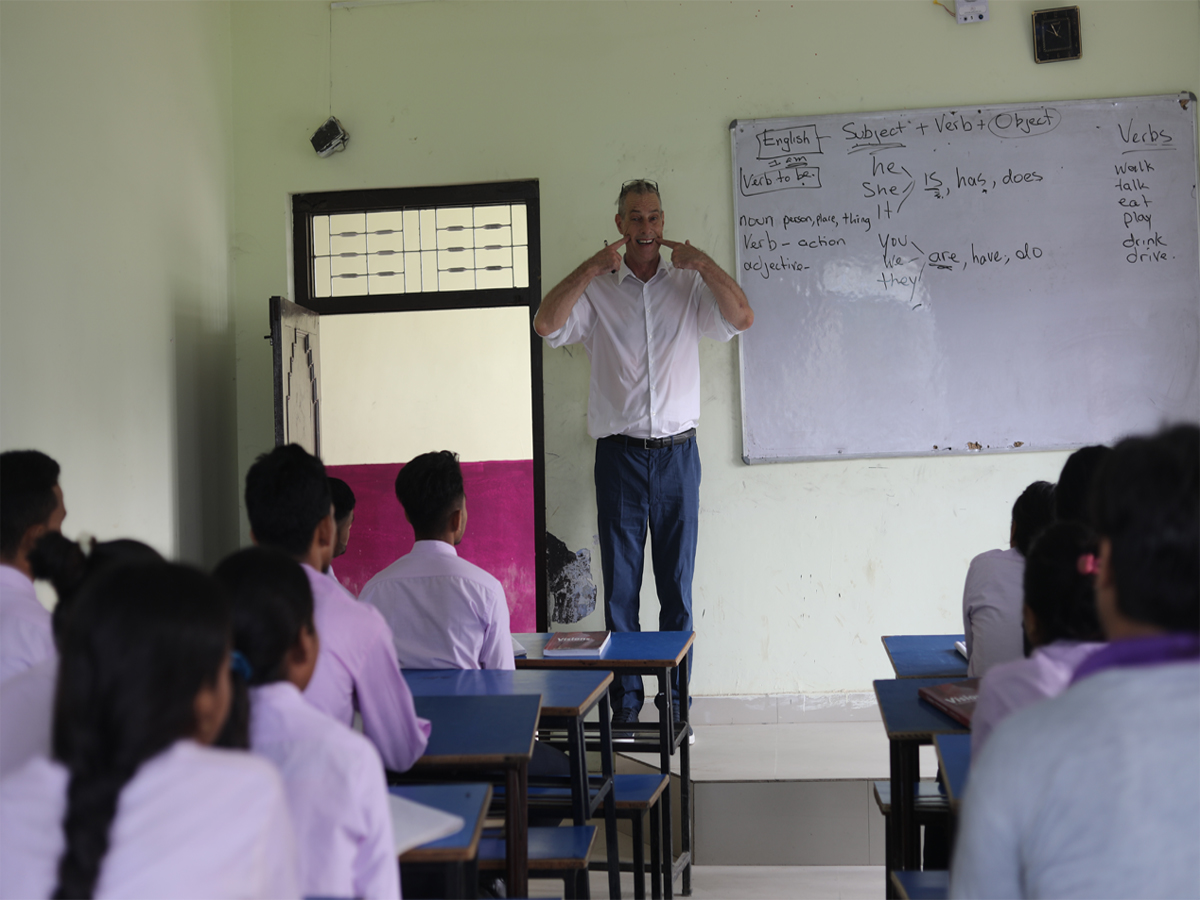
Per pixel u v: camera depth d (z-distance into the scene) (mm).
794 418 4184
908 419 4160
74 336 3254
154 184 3770
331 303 4406
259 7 4367
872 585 4184
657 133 4223
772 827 3270
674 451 3938
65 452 3199
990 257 4133
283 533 1750
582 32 4254
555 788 2428
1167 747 794
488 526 5059
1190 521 809
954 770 1540
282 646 1220
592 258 3758
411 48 4305
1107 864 795
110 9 3494
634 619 4004
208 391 4176
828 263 4168
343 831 1127
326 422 5277
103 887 833
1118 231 4105
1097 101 4098
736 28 4207
